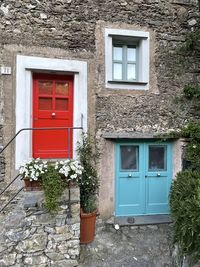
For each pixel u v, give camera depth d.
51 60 5.27
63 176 4.15
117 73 5.86
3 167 5.04
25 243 4.04
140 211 5.82
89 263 4.28
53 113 5.56
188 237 3.87
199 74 6.05
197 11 6.04
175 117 5.93
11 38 5.09
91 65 5.51
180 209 4.06
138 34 5.69
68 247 4.15
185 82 6.02
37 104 5.48
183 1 6.01
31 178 4.02
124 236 5.09
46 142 5.49
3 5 5.08
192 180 4.49
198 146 5.75
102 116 5.56
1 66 5.02
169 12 5.93
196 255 3.83
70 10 5.41
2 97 5.04
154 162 5.96
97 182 5.32
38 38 5.22
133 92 5.73
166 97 5.89
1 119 5.04
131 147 5.84
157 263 4.36
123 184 5.76
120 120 5.64
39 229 4.08
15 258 4.00
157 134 5.73
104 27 5.57
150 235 5.17
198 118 6.04
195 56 6.04
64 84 5.64
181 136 5.87
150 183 5.89
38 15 5.25
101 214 5.54
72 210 4.20
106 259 4.39
